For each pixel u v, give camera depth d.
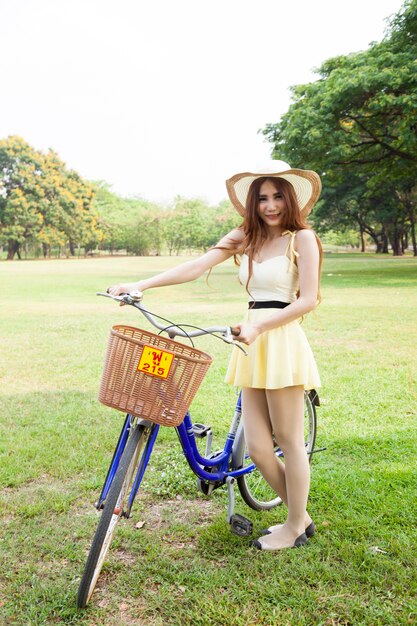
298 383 2.51
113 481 2.25
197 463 2.69
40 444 3.97
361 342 7.70
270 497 3.21
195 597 2.27
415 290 15.00
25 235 59.69
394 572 2.43
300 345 2.55
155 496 3.23
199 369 2.11
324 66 24.55
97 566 2.25
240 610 2.21
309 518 2.79
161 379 2.10
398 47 20.84
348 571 2.44
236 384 2.61
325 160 22.30
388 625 2.12
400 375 5.81
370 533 2.75
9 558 2.57
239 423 2.93
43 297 15.19
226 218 78.44
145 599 2.29
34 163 59.53
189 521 2.95
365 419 4.46
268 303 2.58
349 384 5.49
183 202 82.25
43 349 7.52
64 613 2.19
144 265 37.75
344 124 21.91
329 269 25.98
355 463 3.64
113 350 2.12
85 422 4.46
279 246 2.60
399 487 3.23
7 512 3.01
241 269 2.68
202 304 13.18
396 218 43.50
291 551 2.61
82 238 64.50
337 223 52.19
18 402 5.05
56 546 2.67
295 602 2.24
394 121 21.08
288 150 22.06
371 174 32.44
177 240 78.38
